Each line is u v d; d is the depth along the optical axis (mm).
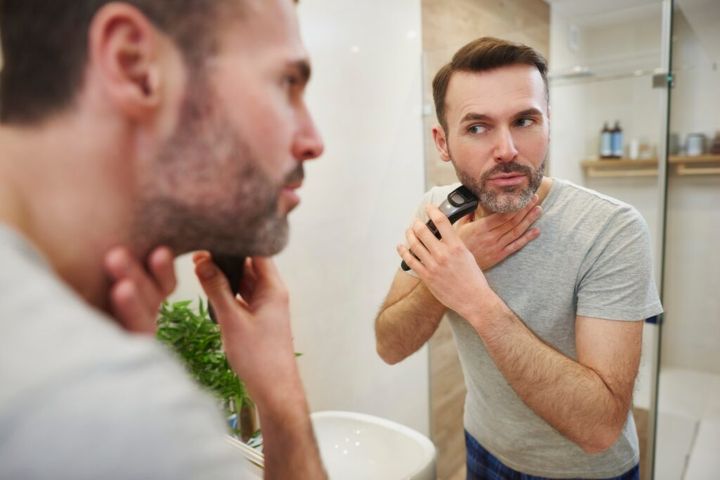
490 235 854
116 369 206
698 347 1871
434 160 1570
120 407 196
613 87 1943
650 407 1508
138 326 304
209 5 278
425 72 1529
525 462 948
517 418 934
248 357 464
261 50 299
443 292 772
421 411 1458
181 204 297
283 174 322
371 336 1400
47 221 282
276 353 471
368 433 1104
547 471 928
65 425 186
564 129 2037
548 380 718
